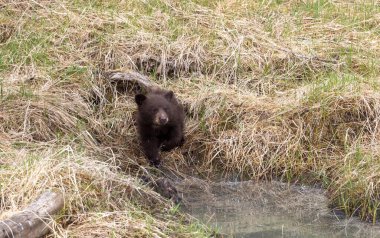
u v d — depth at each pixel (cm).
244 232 935
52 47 1273
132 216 891
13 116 1096
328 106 1155
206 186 1080
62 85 1191
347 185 1020
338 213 999
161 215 949
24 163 914
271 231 940
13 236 772
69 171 903
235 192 1065
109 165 1002
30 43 1269
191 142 1155
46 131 1089
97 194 909
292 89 1224
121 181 956
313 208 1014
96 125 1144
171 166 1127
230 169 1115
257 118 1162
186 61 1274
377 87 1190
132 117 1177
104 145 1121
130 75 1230
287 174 1095
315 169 1097
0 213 827
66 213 852
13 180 878
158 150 1119
